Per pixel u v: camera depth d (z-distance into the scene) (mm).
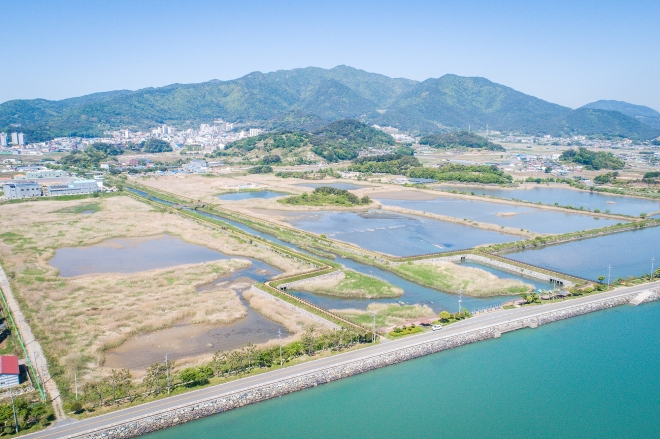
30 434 95312
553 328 152250
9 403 105500
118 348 136875
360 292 179375
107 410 103438
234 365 119062
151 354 133125
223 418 105688
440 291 184250
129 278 193500
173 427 102188
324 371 119562
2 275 197000
